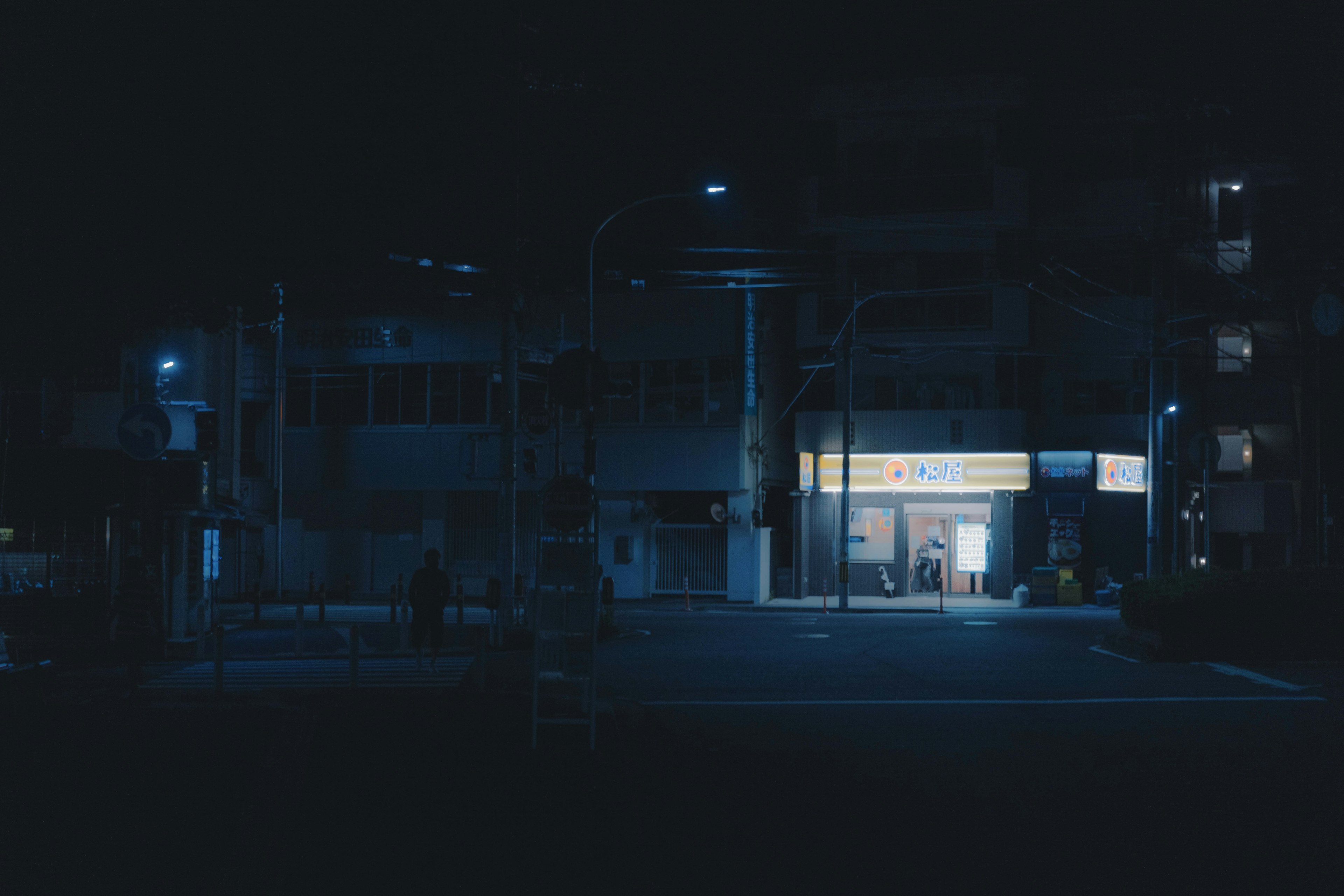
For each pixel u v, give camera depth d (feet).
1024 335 127.13
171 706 49.42
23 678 42.75
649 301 129.49
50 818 27.89
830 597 133.28
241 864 23.70
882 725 44.27
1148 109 130.11
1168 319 132.67
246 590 135.74
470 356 134.51
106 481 83.46
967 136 130.82
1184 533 142.10
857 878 23.29
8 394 83.87
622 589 132.05
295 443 140.56
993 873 23.73
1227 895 22.18
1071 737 41.09
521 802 29.89
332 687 56.03
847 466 117.19
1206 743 39.52
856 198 131.34
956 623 96.78
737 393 126.41
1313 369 147.02
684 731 42.91
